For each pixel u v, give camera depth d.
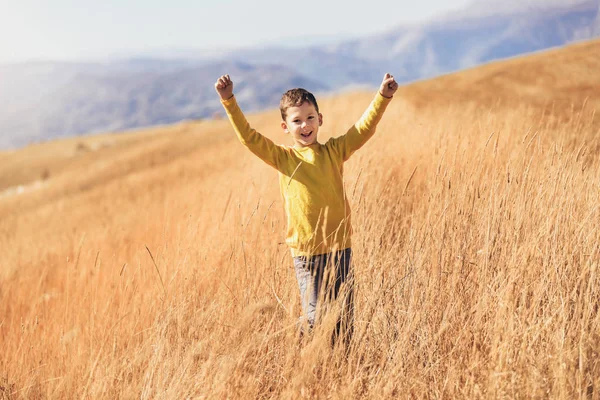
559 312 2.51
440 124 6.17
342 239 2.79
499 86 18.28
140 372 2.86
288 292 3.14
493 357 2.33
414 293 2.83
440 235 3.03
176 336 3.00
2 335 4.34
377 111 2.89
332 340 2.72
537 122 6.20
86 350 3.36
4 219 25.83
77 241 8.44
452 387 2.32
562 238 2.94
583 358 2.25
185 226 5.32
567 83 16.41
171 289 3.29
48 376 3.16
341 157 2.91
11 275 6.87
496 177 3.39
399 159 5.63
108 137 89.25
